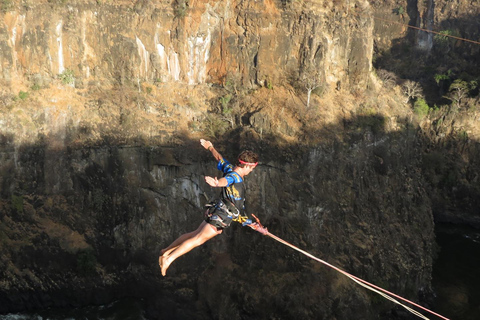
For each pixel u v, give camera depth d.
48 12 47.09
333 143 46.88
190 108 48.59
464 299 48.12
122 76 48.56
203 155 45.81
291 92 49.34
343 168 47.47
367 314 42.47
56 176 45.59
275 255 44.06
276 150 45.41
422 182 62.28
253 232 44.62
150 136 45.66
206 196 45.78
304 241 44.72
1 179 44.88
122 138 45.31
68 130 46.00
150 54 49.16
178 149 45.44
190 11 48.62
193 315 42.47
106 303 44.22
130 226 44.47
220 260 44.53
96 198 44.94
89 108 47.00
